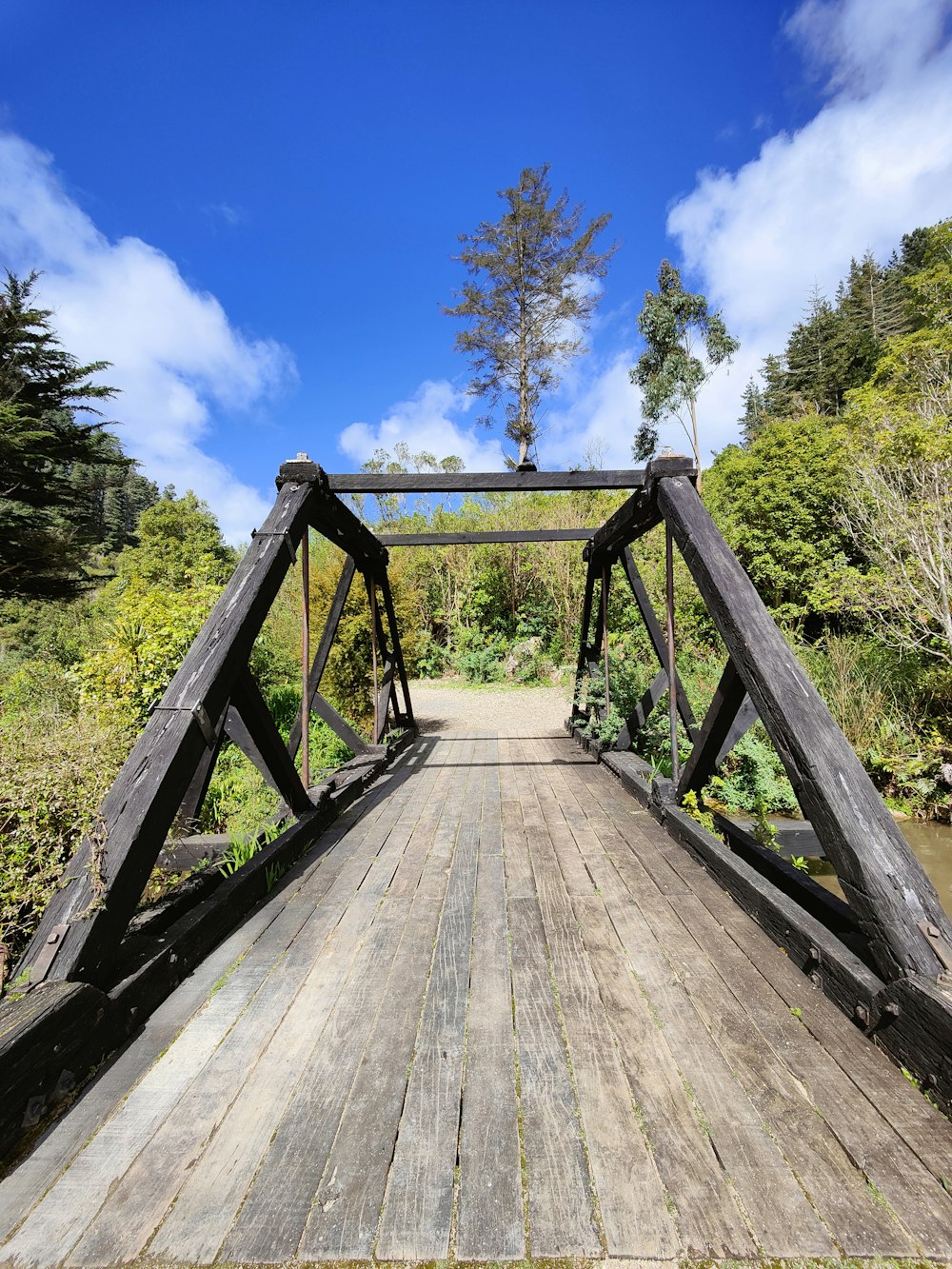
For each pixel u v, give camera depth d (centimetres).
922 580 518
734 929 201
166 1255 95
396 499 1558
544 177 1777
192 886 229
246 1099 128
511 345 1883
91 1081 135
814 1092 125
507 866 267
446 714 890
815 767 169
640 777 395
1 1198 106
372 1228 98
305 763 350
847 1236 94
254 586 260
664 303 1645
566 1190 104
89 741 253
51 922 150
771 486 948
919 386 651
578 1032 147
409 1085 130
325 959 188
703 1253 92
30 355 1092
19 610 1328
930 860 396
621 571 992
